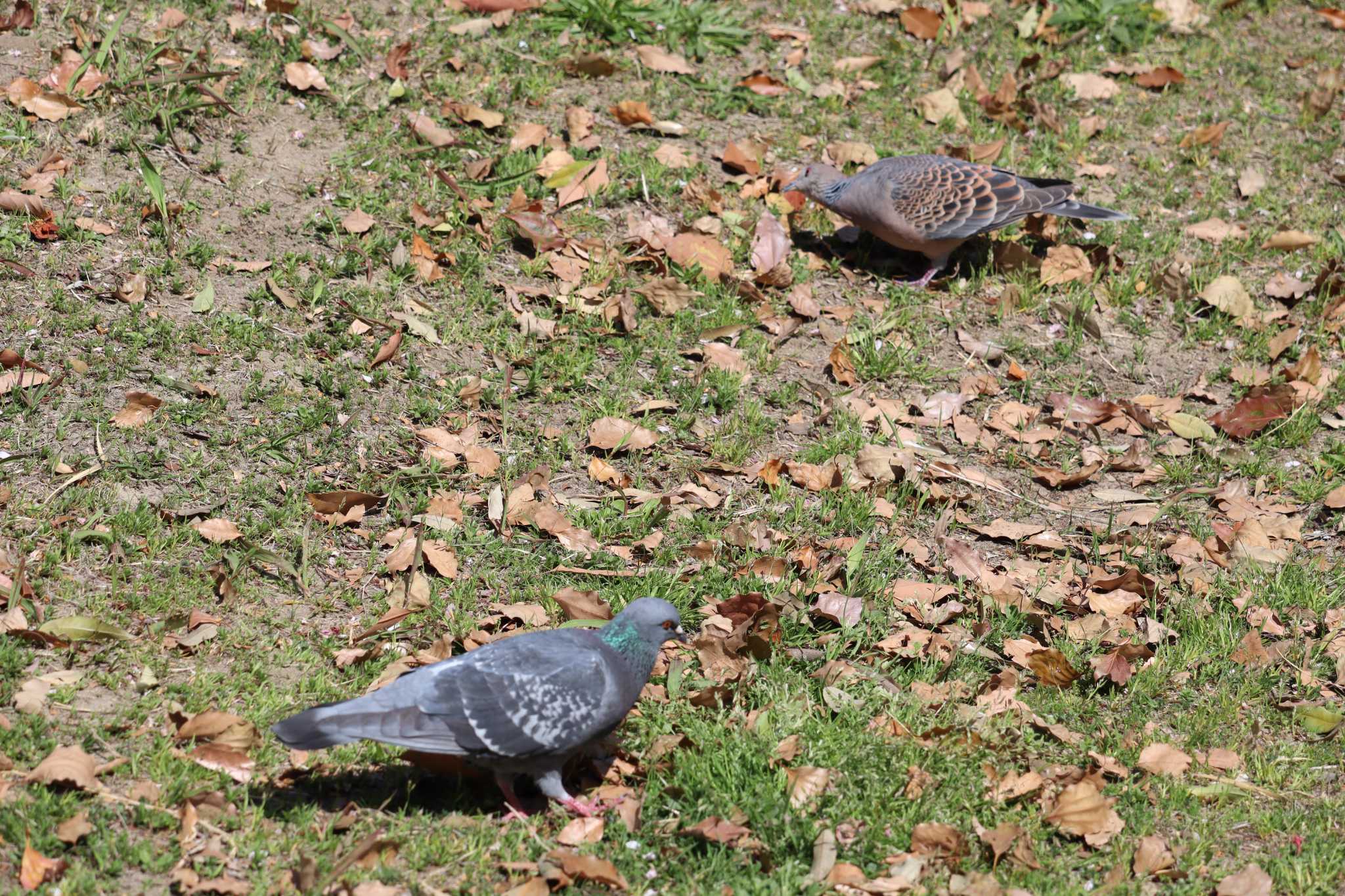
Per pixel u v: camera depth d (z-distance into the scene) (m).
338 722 4.68
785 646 6.11
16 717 5.19
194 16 9.53
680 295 8.22
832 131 10.03
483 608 6.16
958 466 7.50
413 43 9.88
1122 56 11.29
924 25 11.03
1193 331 8.73
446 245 8.39
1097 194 9.77
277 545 6.30
